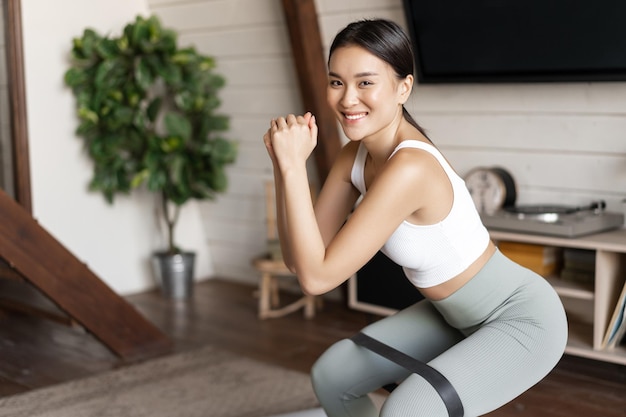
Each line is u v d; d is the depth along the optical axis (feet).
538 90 12.26
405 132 6.35
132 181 15.90
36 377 12.04
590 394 10.69
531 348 6.25
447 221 6.19
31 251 12.12
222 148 16.21
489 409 6.18
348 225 5.94
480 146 13.19
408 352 6.89
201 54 17.03
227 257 18.11
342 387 6.78
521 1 11.60
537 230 11.37
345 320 14.69
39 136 15.67
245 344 13.43
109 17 16.62
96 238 16.69
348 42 6.01
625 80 11.03
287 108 15.89
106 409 10.65
